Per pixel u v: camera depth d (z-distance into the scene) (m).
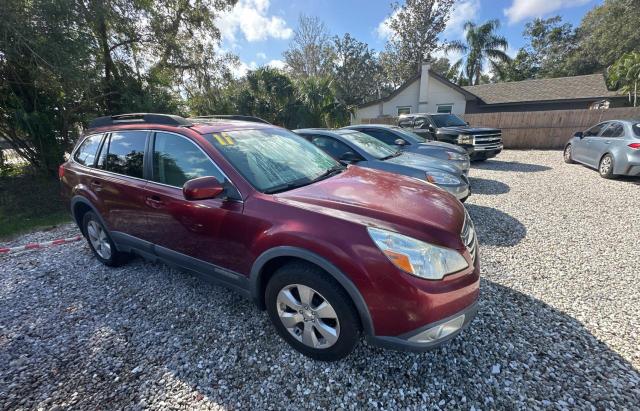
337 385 1.95
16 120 7.10
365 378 1.99
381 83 33.38
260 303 2.34
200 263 2.56
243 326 2.52
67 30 7.10
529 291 2.88
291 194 2.23
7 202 6.88
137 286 3.20
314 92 14.69
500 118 13.99
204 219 2.37
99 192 3.22
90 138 3.52
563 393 1.84
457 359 2.11
